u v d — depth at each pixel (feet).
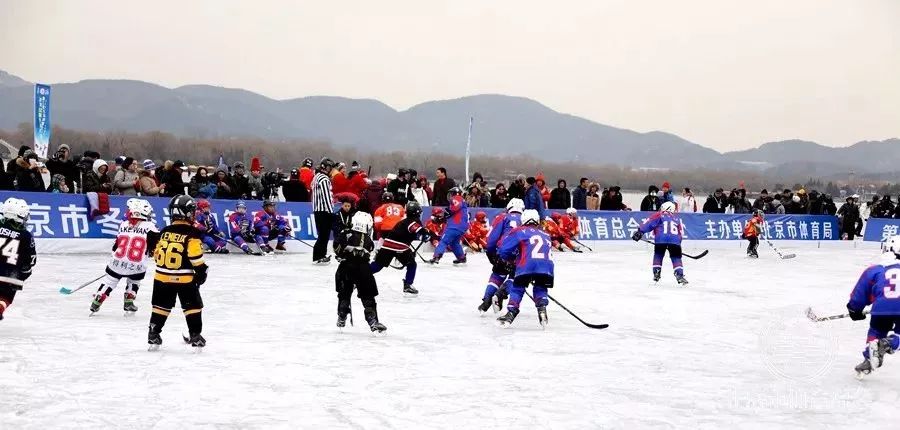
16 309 36.73
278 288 46.26
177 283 28.48
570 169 595.88
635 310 42.91
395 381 25.63
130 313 36.35
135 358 27.68
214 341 31.07
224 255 64.34
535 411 22.54
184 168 74.64
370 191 68.95
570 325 37.47
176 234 28.48
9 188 59.47
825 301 48.47
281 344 30.89
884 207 114.62
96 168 62.75
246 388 24.09
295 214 69.72
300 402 22.77
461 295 46.32
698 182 628.69
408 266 45.06
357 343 31.55
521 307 42.93
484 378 26.43
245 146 414.41
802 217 104.94
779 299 48.88
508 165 524.52
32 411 21.12
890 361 30.27
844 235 107.65
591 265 68.08
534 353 30.78
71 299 39.86
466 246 75.97
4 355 27.63
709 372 28.19
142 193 63.62
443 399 23.61
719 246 96.73
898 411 23.41
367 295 33.14
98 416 20.83
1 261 29.68
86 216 60.85
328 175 59.62
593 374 27.45
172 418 20.83
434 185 77.30
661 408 23.24
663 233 54.54
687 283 53.93
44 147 72.95
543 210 71.92
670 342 33.86
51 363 26.63
